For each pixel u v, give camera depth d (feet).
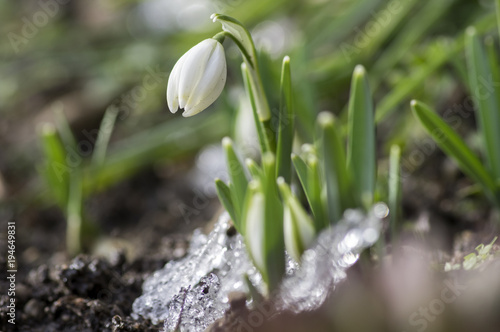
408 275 0.82
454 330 0.80
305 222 0.85
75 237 1.21
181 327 0.91
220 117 1.41
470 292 0.81
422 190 1.18
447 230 1.10
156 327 0.95
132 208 1.37
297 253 0.87
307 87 1.23
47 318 0.99
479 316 0.80
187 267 0.98
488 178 1.02
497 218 1.08
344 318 0.82
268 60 1.09
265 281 0.88
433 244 0.99
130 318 0.96
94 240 1.22
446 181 1.19
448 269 0.90
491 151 1.03
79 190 1.21
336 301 0.83
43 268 1.03
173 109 0.88
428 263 0.92
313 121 1.20
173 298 0.93
